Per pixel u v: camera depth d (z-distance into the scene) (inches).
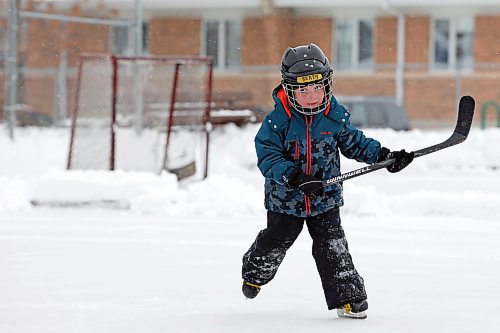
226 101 2596.0
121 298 613.6
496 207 1075.3
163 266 746.8
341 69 3378.4
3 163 1612.9
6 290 642.2
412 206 1098.7
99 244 865.5
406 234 934.4
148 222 1023.6
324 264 535.5
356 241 890.1
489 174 1626.5
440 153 1690.5
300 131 530.0
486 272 725.9
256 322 534.3
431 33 3425.2
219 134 1979.6
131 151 1354.6
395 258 792.9
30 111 2495.1
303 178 511.8
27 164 1616.6
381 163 521.7
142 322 535.8
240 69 3385.8
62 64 2508.6
